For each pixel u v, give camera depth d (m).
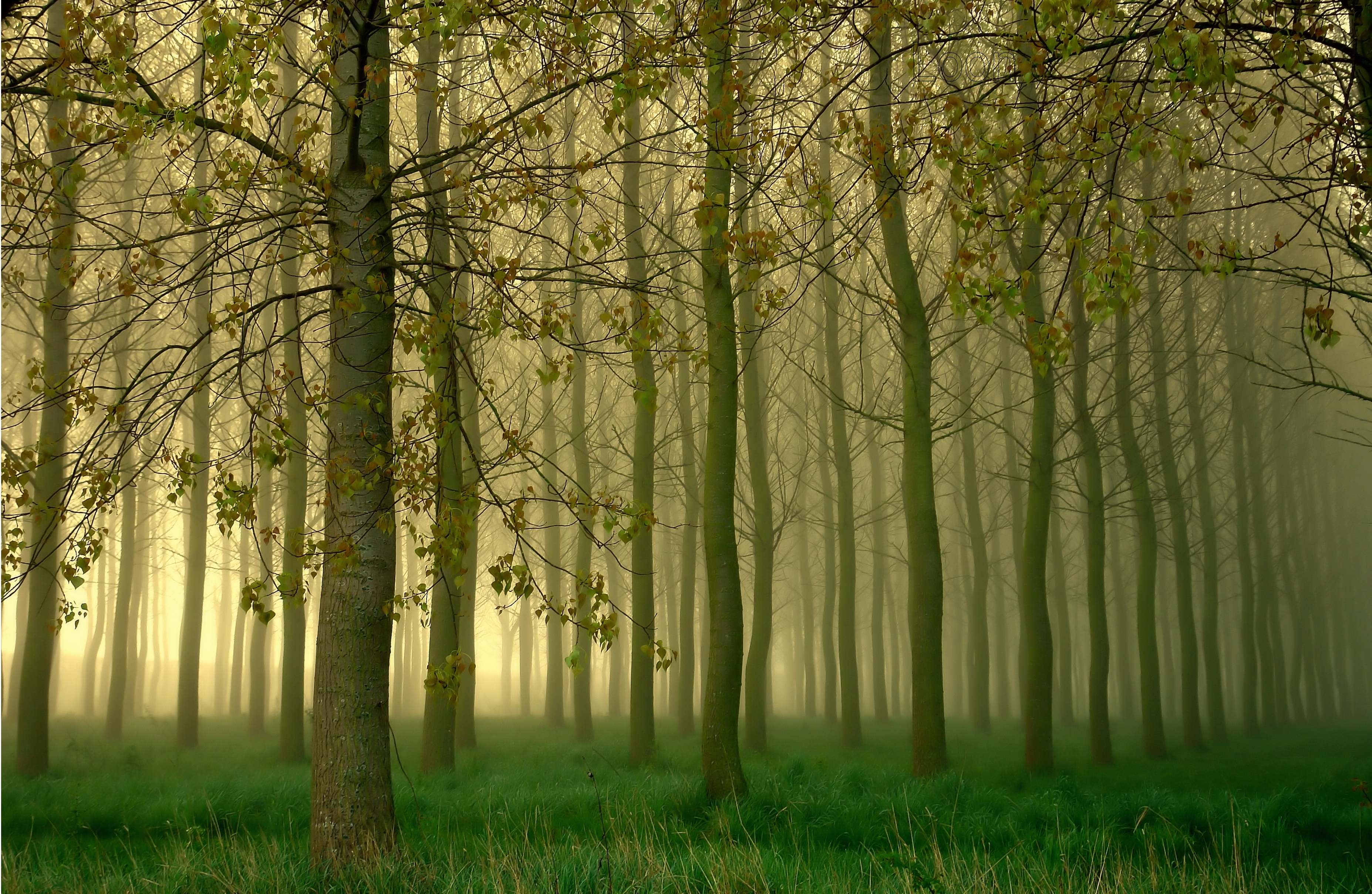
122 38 5.48
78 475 6.06
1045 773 11.89
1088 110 6.00
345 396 6.42
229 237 6.25
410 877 5.62
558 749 14.83
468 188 6.66
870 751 15.59
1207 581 20.97
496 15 5.84
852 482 17.56
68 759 12.66
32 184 5.95
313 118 13.93
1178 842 7.16
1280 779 12.25
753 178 7.86
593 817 7.74
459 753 14.15
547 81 6.39
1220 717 20.30
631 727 13.26
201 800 8.34
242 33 5.33
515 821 7.63
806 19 6.57
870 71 9.45
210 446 18.98
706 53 6.61
